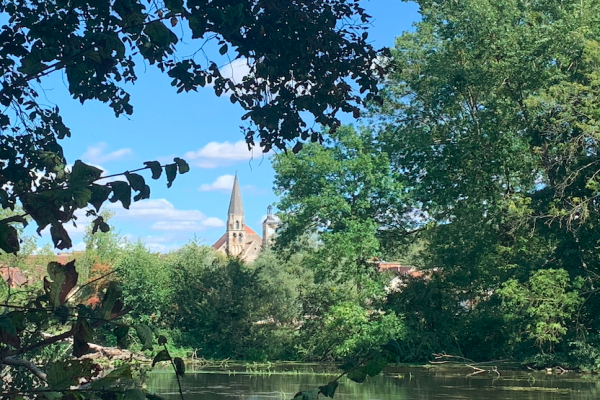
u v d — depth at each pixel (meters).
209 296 31.11
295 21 3.84
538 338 24.47
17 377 6.81
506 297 26.12
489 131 29.55
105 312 2.25
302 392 2.33
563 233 27.00
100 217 2.58
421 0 30.72
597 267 26.94
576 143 24.66
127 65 4.08
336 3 4.07
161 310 32.09
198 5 3.48
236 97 4.25
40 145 4.13
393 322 28.33
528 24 27.80
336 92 4.11
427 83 31.11
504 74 27.72
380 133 33.78
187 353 30.17
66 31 3.12
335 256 30.67
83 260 40.38
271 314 34.25
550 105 25.19
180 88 4.15
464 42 28.95
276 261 49.81
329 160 30.42
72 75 2.67
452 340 29.67
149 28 2.83
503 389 18.53
